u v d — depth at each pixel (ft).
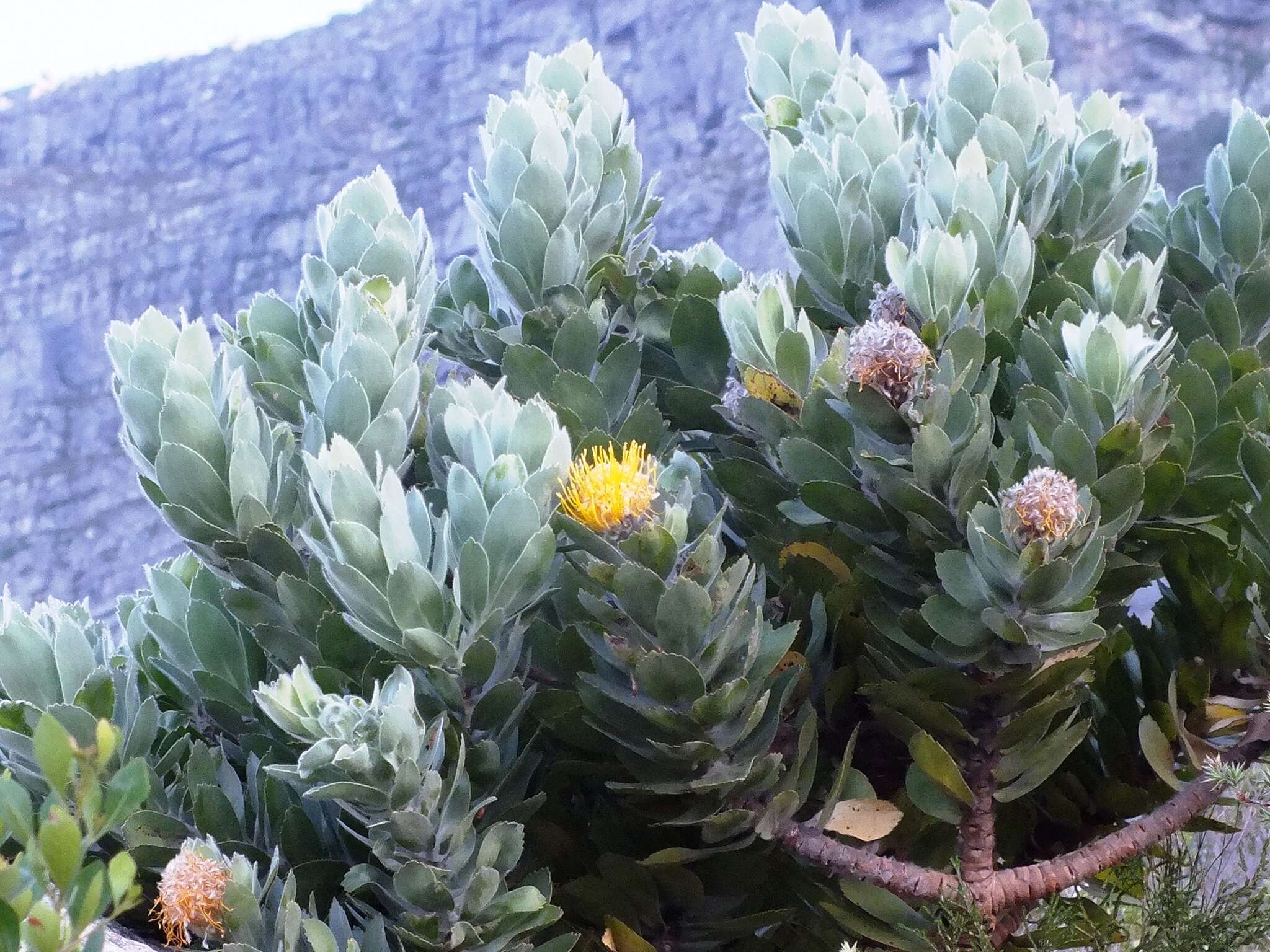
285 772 3.93
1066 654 4.62
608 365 5.01
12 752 4.42
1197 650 5.02
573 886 4.62
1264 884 5.01
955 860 4.66
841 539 4.74
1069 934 5.02
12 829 3.08
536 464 4.31
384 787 3.98
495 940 4.17
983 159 4.86
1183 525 4.71
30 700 4.54
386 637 4.15
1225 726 4.96
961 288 4.60
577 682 4.36
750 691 4.31
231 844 4.34
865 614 4.72
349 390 4.47
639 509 4.16
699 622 4.14
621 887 4.62
